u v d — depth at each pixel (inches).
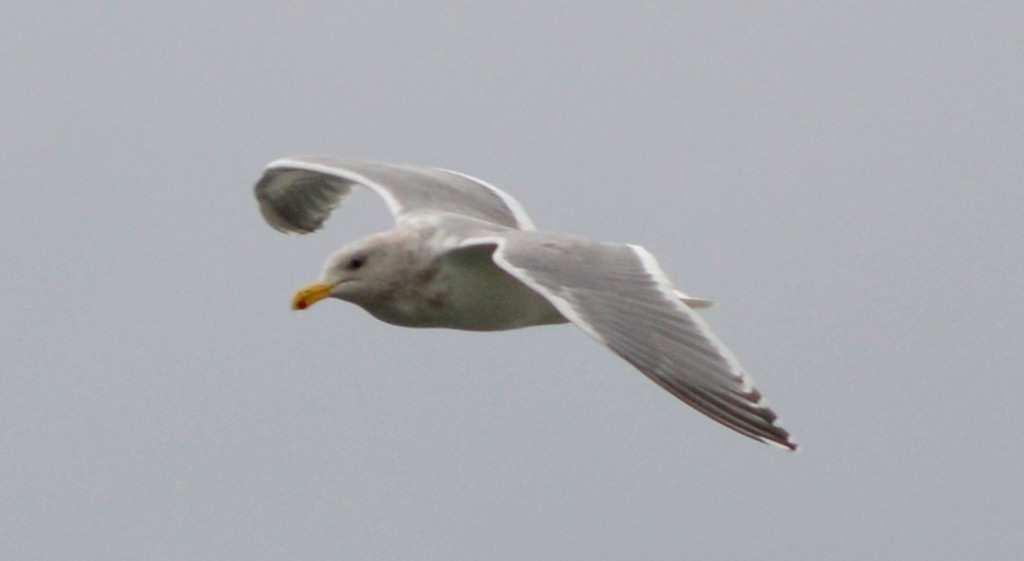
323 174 637.3
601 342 487.5
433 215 568.7
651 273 510.9
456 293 557.3
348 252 559.2
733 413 473.1
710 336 487.8
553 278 504.4
